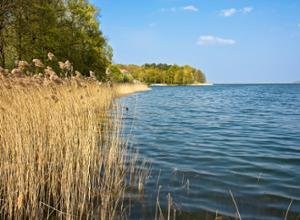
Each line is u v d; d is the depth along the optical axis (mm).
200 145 11562
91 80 14273
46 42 27078
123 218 5488
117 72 49656
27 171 6020
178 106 29891
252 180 7449
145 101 34625
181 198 6316
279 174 7934
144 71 141375
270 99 42938
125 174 7750
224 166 8664
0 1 23078
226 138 13047
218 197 6363
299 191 6723
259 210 5758
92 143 8086
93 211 5816
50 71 9891
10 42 25531
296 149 10875
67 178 6641
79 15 36375
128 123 17031
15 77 9516
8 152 6875
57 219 5598
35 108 8945
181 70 150375
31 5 24859
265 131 14984
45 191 6637
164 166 8594
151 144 11586
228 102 36906
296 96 51031
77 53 33594
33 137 7531
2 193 6203
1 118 7625
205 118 20219
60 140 7926
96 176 7539
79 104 10203
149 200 6234
